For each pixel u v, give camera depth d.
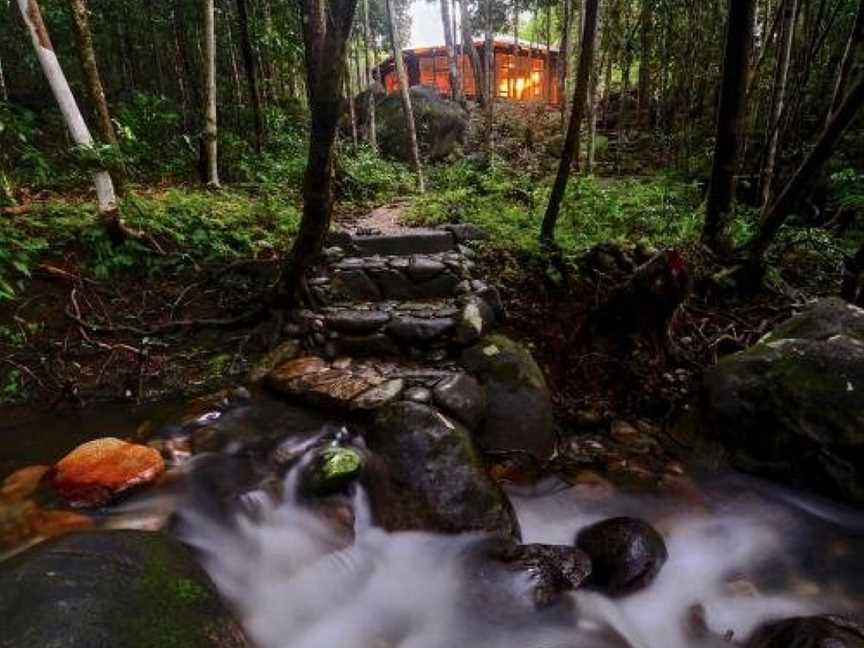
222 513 3.21
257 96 9.56
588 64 5.05
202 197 7.16
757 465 4.07
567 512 3.71
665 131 13.66
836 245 7.04
